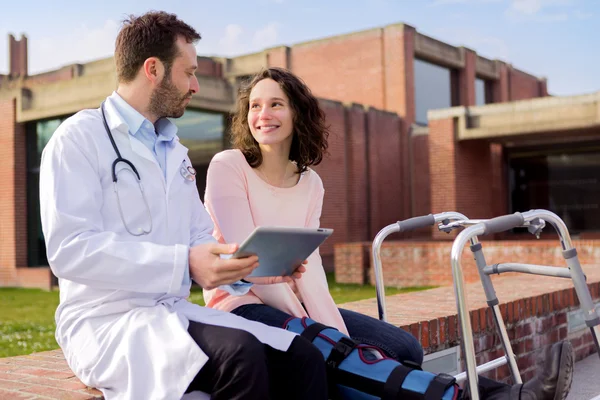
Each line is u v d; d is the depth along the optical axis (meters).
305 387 1.87
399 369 1.98
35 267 16.48
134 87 2.06
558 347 1.89
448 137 18.22
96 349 1.86
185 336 1.76
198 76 14.18
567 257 2.25
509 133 16.98
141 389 1.76
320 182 2.71
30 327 8.46
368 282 12.96
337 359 2.07
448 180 18.20
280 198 2.54
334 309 2.46
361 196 20.78
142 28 2.03
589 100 15.49
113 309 1.90
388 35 22.80
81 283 1.83
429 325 3.16
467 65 24.92
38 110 15.64
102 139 1.97
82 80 14.62
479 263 2.56
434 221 2.65
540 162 20.62
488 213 19.17
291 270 2.05
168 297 1.97
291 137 2.63
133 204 1.96
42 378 2.11
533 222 2.27
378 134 21.58
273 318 2.26
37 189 16.47
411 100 22.66
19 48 25.36
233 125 2.64
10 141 16.33
